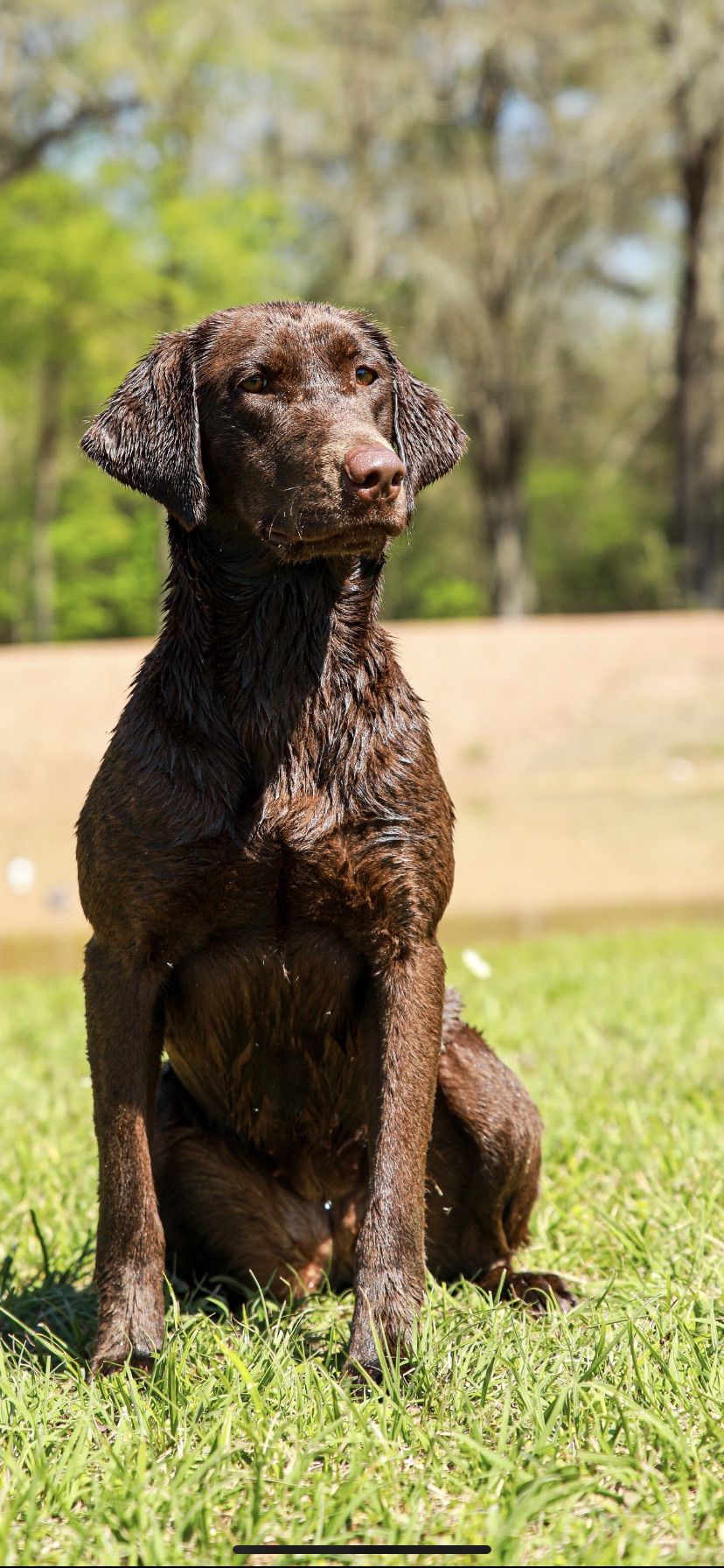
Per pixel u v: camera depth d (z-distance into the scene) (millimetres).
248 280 27953
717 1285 3320
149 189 27875
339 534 3121
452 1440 2570
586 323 36031
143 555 36094
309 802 3125
